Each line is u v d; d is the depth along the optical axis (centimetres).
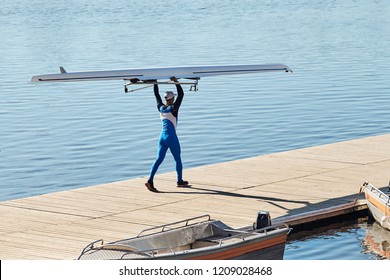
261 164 5716
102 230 4212
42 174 6444
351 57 12206
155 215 4481
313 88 9694
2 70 11506
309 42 14038
